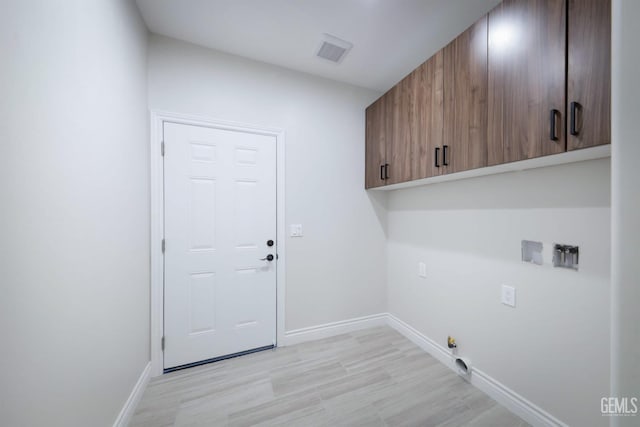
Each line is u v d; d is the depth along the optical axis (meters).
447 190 1.86
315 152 2.24
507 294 1.45
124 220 1.32
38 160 0.75
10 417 0.65
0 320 0.62
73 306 0.90
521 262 1.38
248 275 2.00
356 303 2.42
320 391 1.56
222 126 1.90
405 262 2.31
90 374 1.00
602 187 1.07
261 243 2.04
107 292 1.14
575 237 1.16
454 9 1.49
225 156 1.92
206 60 1.85
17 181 0.67
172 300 1.77
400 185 2.11
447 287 1.86
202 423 1.32
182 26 1.65
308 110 2.20
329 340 2.22
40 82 0.75
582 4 0.88
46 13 0.77
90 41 1.01
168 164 1.75
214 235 1.89
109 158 1.16
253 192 2.01
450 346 1.77
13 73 0.66
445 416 1.37
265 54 1.94
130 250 1.39
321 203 2.27
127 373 1.34
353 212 2.41
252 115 2.00
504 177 1.47
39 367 0.75
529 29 1.05
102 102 1.10
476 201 1.64
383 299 2.54
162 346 1.73
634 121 0.42
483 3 1.45
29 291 0.71
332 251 2.32
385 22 1.61
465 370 1.67
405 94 1.85
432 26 1.63
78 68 0.93
